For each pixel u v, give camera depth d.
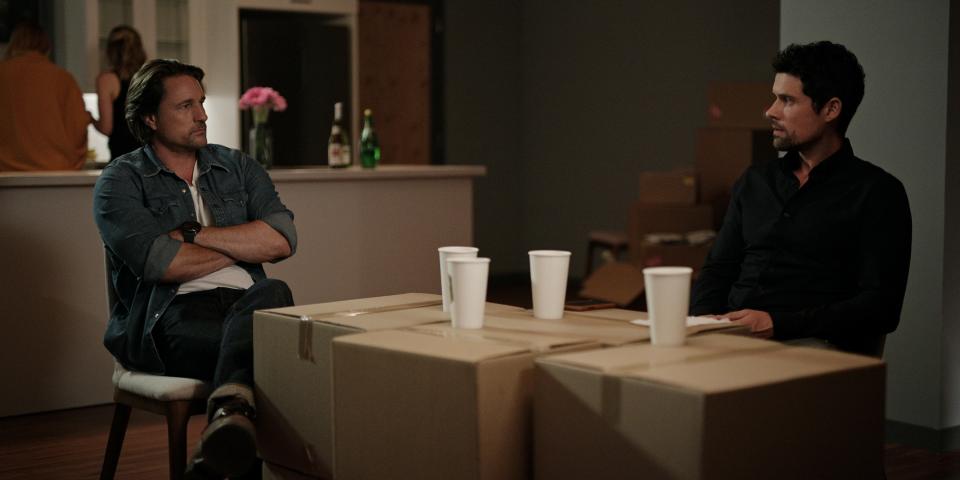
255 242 2.84
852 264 2.51
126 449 3.50
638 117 7.94
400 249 4.88
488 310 2.20
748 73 7.14
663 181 6.68
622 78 8.05
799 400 1.57
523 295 7.63
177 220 2.85
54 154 5.12
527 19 8.84
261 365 2.18
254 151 4.87
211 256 2.76
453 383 1.67
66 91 5.17
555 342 1.78
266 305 2.41
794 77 2.50
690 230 6.54
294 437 2.11
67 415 4.01
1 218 3.93
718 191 6.52
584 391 1.60
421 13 8.34
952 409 3.49
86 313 4.13
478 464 1.65
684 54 7.57
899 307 2.43
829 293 2.52
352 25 6.59
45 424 3.87
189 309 2.71
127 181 2.80
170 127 2.83
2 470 3.27
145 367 2.70
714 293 2.72
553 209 8.72
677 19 7.60
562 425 1.63
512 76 8.88
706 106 7.43
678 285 1.76
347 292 4.73
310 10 6.43
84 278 4.11
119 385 2.69
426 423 1.72
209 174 2.94
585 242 8.45
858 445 1.68
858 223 2.47
